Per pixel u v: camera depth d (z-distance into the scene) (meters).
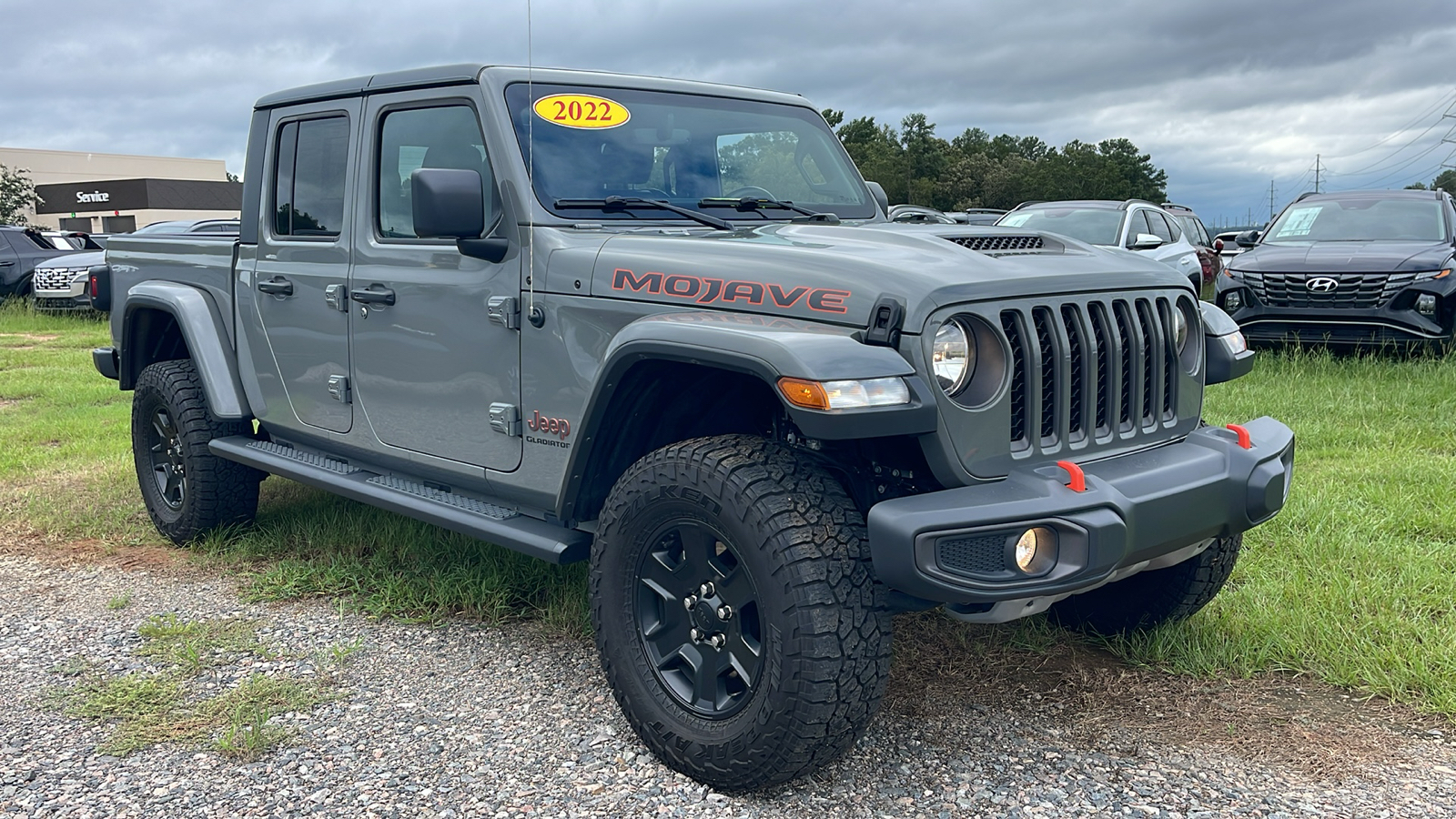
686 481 2.76
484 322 3.41
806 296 2.71
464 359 3.51
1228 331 3.37
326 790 2.79
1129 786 2.80
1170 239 11.45
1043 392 2.79
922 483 2.84
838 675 2.55
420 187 3.06
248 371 4.57
